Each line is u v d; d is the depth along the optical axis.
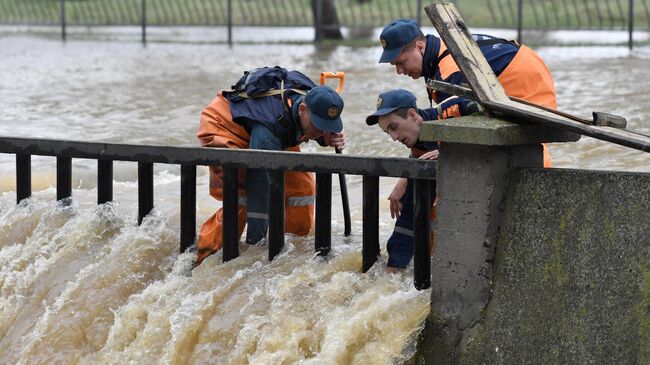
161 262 13.28
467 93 10.86
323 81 13.16
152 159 13.32
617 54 34.84
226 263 12.70
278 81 12.88
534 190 10.43
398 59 12.18
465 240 10.78
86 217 13.95
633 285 9.87
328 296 11.56
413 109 11.55
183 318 12.12
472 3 50.41
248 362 11.39
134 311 12.55
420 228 11.27
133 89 29.25
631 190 9.88
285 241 12.98
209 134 12.95
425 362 11.05
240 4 48.94
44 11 55.69
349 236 13.56
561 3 48.94
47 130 23.00
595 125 10.33
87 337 12.62
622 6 47.56
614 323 9.97
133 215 14.25
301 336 11.29
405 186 11.69
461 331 10.87
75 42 45.19
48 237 13.98
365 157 11.58
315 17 44.50
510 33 43.78
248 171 12.81
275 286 11.92
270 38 46.28
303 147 21.36
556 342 10.29
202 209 15.82
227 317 11.84
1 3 56.12
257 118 12.60
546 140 10.72
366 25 46.38
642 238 9.83
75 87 29.91
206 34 48.84
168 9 56.38
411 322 11.04
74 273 13.36
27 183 14.38
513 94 11.98
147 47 42.44
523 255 10.49
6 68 34.72
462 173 10.71
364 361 10.92
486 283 10.70
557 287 10.30
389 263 11.80
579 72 29.23
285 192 13.23
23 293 13.57
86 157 13.82
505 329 10.59
